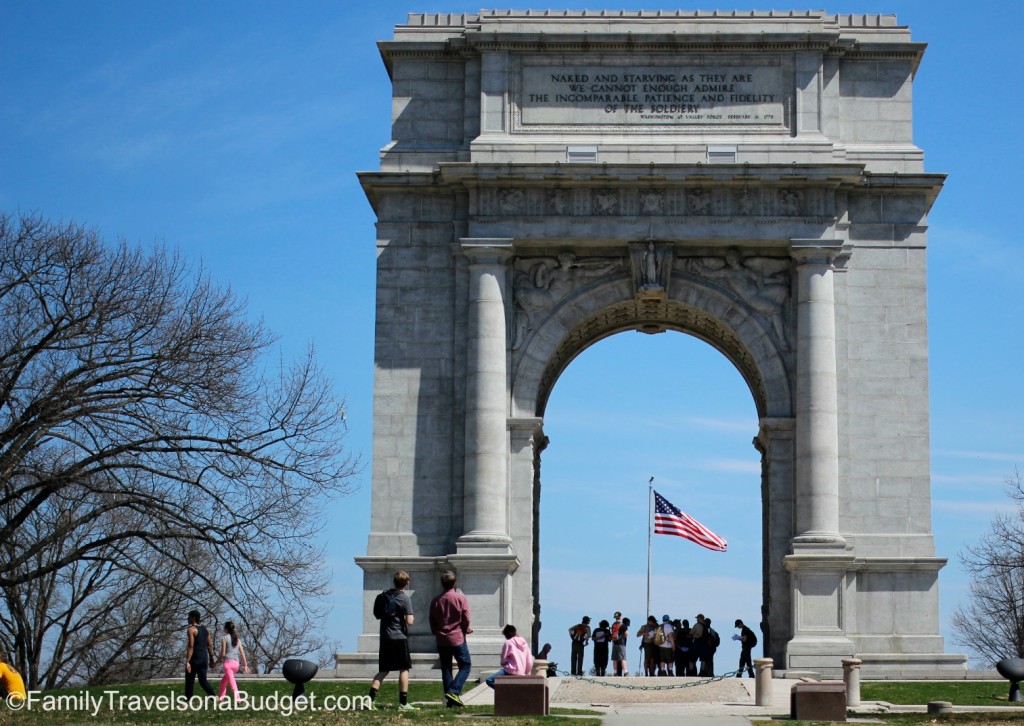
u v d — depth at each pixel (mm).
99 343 67875
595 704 55344
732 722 46312
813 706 47281
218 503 68438
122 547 78062
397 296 70438
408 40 71938
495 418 68438
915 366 69500
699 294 69938
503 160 70000
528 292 70125
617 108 70812
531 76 71125
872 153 70688
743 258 70125
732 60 71062
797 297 69375
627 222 69500
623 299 70062
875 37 71562
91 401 68312
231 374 69562
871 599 67938
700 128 70562
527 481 69125
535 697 47031
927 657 66875
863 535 68375
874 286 70000
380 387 69938
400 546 68875
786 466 69188
